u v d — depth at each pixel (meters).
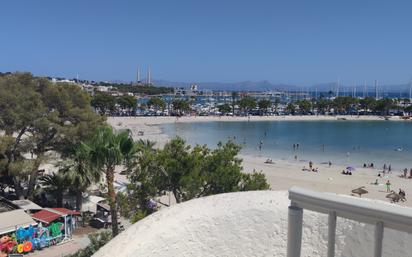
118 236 3.12
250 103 167.88
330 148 78.31
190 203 3.62
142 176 16.83
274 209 3.61
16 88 28.89
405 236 3.43
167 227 3.17
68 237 23.55
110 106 143.25
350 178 49.09
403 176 51.16
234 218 3.49
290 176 49.44
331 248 2.73
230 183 16.72
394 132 110.56
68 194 29.56
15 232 21.09
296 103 182.50
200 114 159.50
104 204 27.61
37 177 31.20
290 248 2.88
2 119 28.08
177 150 17.30
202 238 3.31
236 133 104.81
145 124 123.94
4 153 28.44
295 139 92.75
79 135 29.42
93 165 17.45
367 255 3.55
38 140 29.55
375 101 171.25
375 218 2.55
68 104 30.55
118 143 17.38
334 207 2.70
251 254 3.51
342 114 174.75
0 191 31.62
